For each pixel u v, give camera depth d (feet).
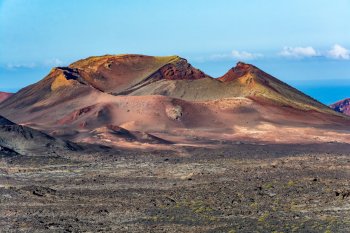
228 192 401.70
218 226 299.58
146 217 328.29
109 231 295.48
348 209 334.65
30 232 296.30
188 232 289.53
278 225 295.69
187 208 351.46
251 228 290.35
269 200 370.32
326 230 281.33
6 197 392.06
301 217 316.19
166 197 389.60
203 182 457.27
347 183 426.51
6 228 304.71
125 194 405.39
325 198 368.48
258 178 469.16
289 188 411.75
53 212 346.74
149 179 479.41
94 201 380.58
